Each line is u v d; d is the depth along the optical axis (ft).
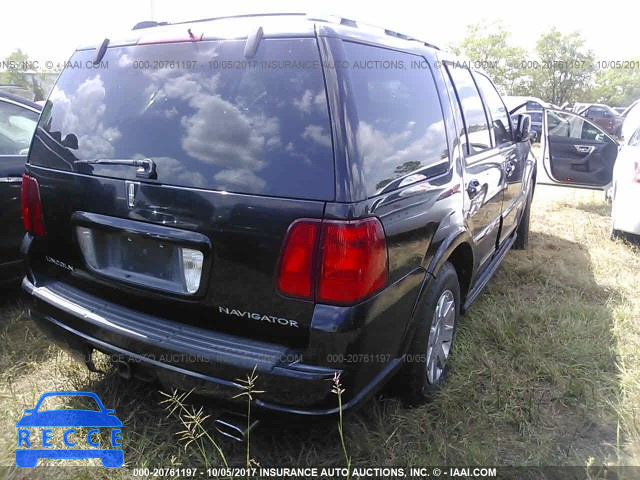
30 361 10.18
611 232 19.35
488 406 9.09
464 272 10.41
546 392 9.52
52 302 8.11
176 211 6.85
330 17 7.27
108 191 7.45
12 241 11.78
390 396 8.88
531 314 12.35
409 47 8.60
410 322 7.76
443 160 8.72
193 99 7.01
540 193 29.84
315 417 6.41
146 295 7.40
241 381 6.45
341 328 6.16
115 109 7.65
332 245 6.08
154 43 7.55
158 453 7.84
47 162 8.37
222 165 6.63
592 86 144.56
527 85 141.49
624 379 9.71
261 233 6.35
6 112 12.48
